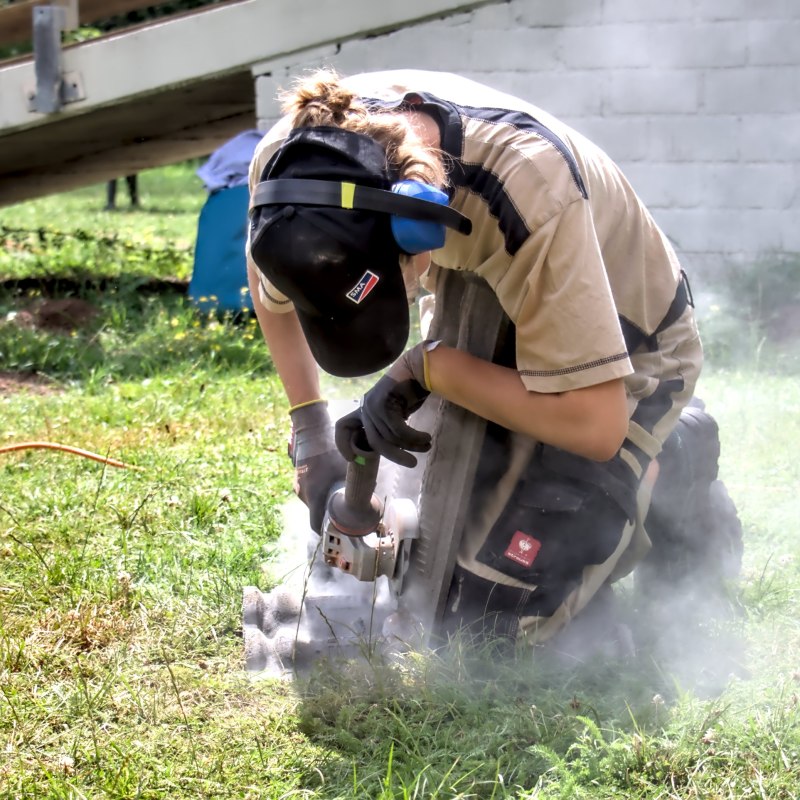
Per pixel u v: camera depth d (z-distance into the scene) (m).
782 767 3.91
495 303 4.41
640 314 4.60
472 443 4.55
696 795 3.80
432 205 3.53
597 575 4.74
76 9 12.62
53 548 6.11
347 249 3.55
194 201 31.39
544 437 4.15
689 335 4.79
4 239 17.50
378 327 3.67
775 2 12.31
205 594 5.49
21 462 7.70
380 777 3.95
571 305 3.93
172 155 16.72
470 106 4.04
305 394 4.91
